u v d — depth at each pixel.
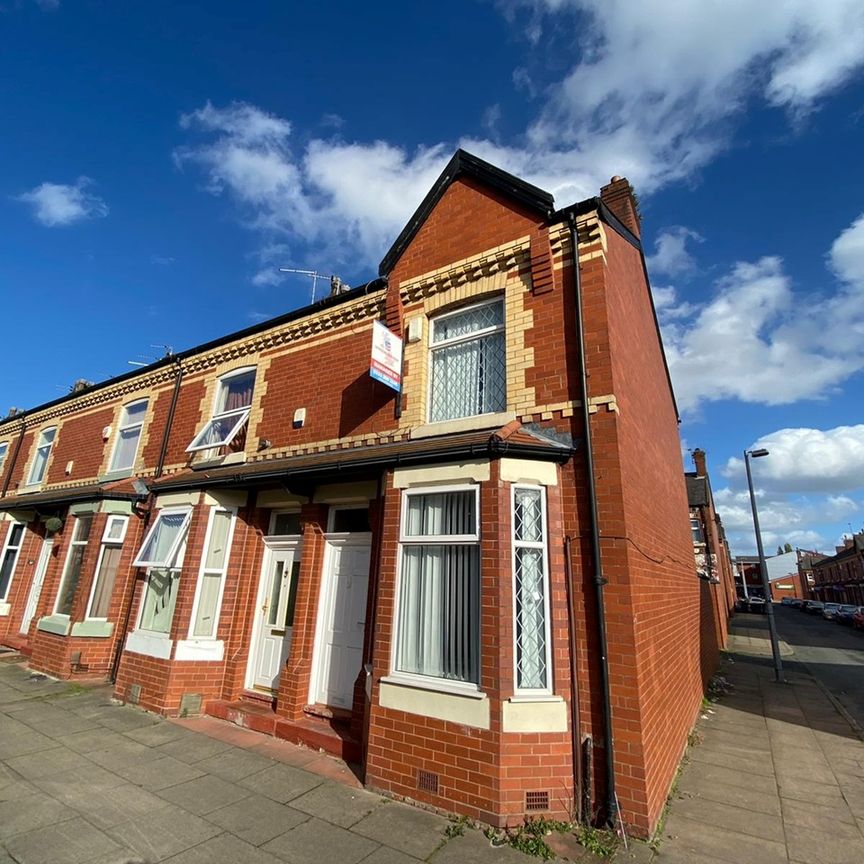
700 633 11.51
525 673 5.10
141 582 8.61
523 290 6.86
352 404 8.35
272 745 6.25
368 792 5.12
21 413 17.45
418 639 5.61
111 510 10.34
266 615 8.05
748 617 45.50
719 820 4.95
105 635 9.68
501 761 4.61
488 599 5.09
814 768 6.54
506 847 4.21
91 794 4.79
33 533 12.88
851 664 17.09
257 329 10.44
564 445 5.67
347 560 7.24
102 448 13.14
